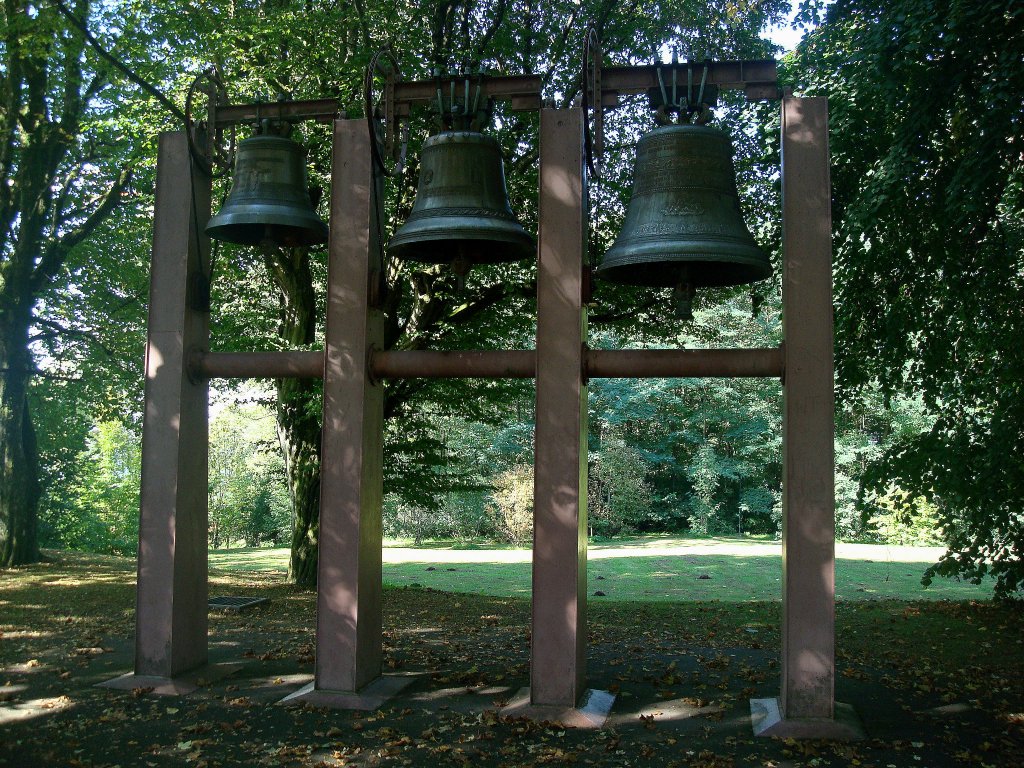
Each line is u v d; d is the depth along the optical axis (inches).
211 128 261.1
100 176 636.1
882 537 1438.2
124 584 485.7
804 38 430.6
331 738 210.7
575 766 194.5
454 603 479.2
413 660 293.7
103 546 1034.1
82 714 227.1
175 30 467.2
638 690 256.5
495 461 1612.9
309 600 452.1
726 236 211.6
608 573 1042.1
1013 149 336.2
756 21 533.0
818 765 194.4
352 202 243.3
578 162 231.6
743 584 925.8
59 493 923.4
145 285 665.0
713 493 1685.5
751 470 1665.8
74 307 674.8
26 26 442.0
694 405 1763.0
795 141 224.4
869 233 370.6
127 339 668.1
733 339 1534.2
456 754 199.6
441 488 587.2
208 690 247.9
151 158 481.4
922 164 364.5
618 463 1620.3
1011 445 375.9
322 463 241.0
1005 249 399.2
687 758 198.7
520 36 484.1
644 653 315.9
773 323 1539.1
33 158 581.0
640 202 221.0
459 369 240.1
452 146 229.5
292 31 440.1
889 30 335.6
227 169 259.0
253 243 270.1
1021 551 406.6
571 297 229.1
